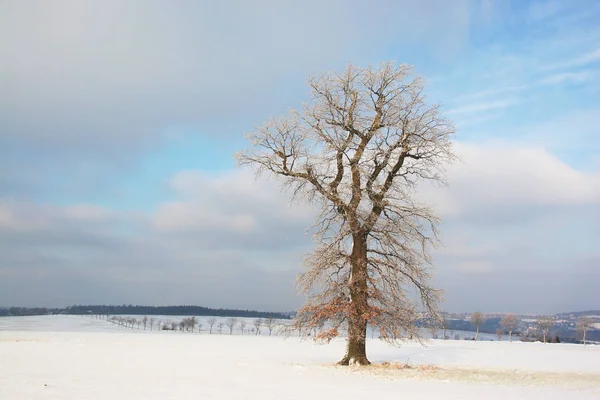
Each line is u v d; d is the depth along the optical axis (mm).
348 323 25234
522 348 60094
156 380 17531
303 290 25781
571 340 130250
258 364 26125
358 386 17531
